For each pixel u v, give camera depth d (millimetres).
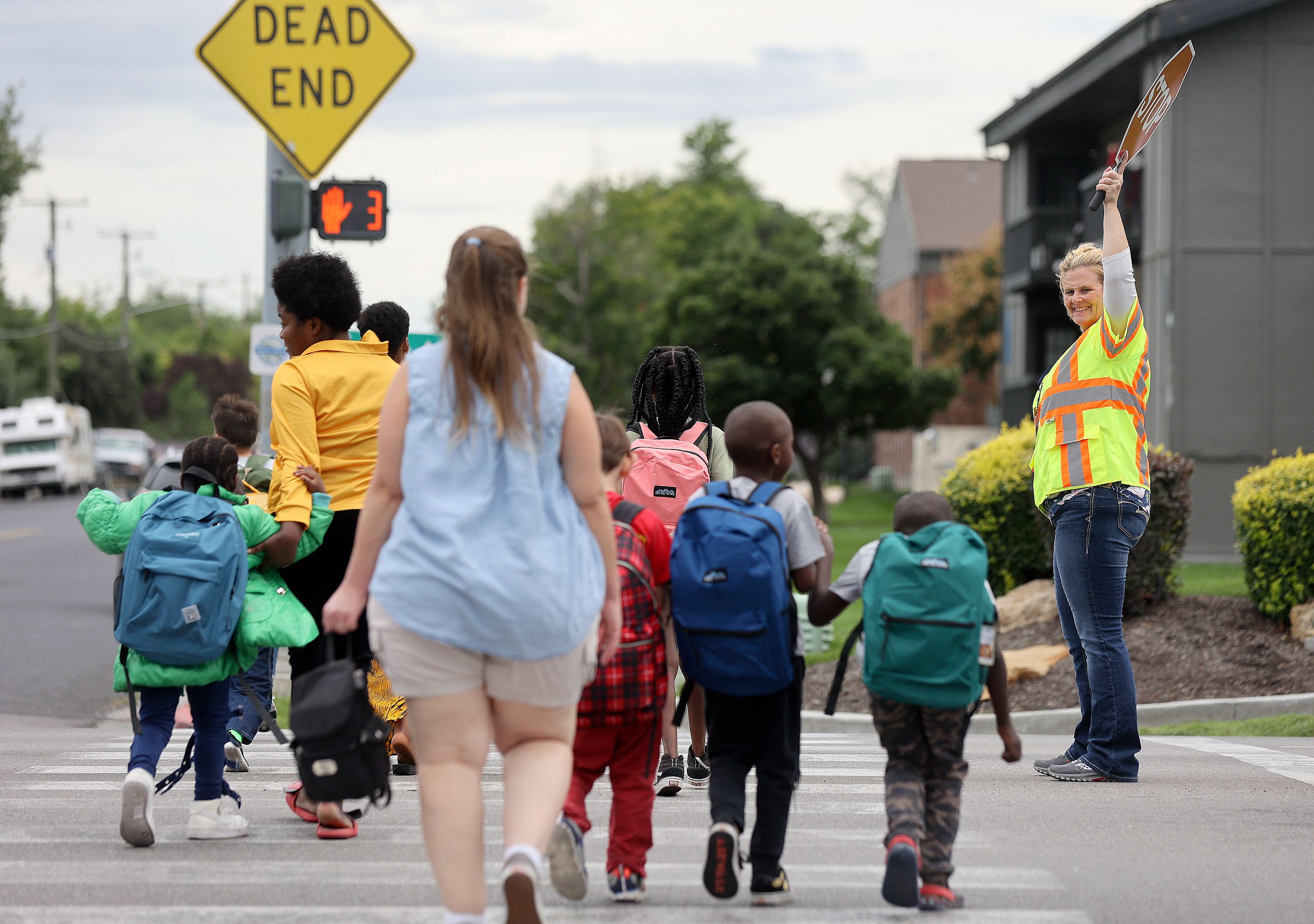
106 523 8719
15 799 10547
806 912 7285
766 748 7348
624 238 102750
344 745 6441
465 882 5824
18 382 118562
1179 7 35312
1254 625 18594
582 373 98312
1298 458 19016
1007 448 21859
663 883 7957
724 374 66750
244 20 18766
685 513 7320
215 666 8578
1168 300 35906
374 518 6051
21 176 108375
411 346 18531
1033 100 47031
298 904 7398
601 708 7203
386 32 18781
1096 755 11336
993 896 7613
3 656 23188
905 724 7246
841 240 150125
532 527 5754
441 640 5656
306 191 19344
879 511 80625
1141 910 7348
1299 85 35625
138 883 7836
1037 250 48906
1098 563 11219
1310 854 8594
